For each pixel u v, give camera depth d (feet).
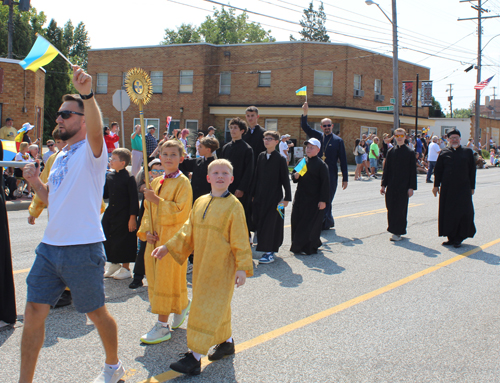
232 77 100.48
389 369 12.16
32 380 10.31
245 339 13.79
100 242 10.43
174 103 102.37
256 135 25.50
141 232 14.15
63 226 9.97
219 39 192.75
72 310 15.65
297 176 24.23
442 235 26.63
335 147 30.27
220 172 11.94
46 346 12.91
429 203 44.06
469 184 26.22
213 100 102.12
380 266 22.06
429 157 66.80
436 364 12.50
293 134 97.76
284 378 11.57
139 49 104.12
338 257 23.66
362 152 69.56
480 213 38.19
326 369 12.07
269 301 17.06
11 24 81.41
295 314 15.83
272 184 22.36
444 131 156.87
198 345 11.25
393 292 18.31
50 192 10.30
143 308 16.05
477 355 13.08
